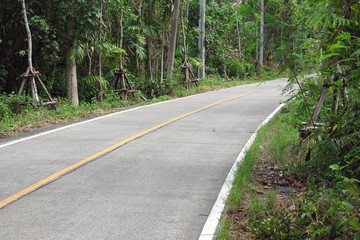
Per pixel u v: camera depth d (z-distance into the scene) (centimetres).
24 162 769
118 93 1877
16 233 457
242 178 638
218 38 3344
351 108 596
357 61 544
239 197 565
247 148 872
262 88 2752
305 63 577
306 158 682
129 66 2291
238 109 1580
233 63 3544
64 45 1565
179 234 457
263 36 542
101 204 551
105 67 1964
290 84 665
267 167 731
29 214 514
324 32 568
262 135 962
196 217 507
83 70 1752
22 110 1304
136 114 1449
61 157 808
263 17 532
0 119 1184
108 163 764
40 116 1284
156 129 1130
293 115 1101
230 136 1029
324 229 419
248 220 501
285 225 448
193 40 3066
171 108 1631
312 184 607
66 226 477
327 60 578
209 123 1238
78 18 1513
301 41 543
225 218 501
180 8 2695
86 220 496
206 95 2244
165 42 2542
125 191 605
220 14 3344
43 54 1494
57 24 1537
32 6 1516
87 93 1728
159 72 2530
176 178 671
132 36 2172
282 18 535
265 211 509
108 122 1262
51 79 1655
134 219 500
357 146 580
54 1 1472
